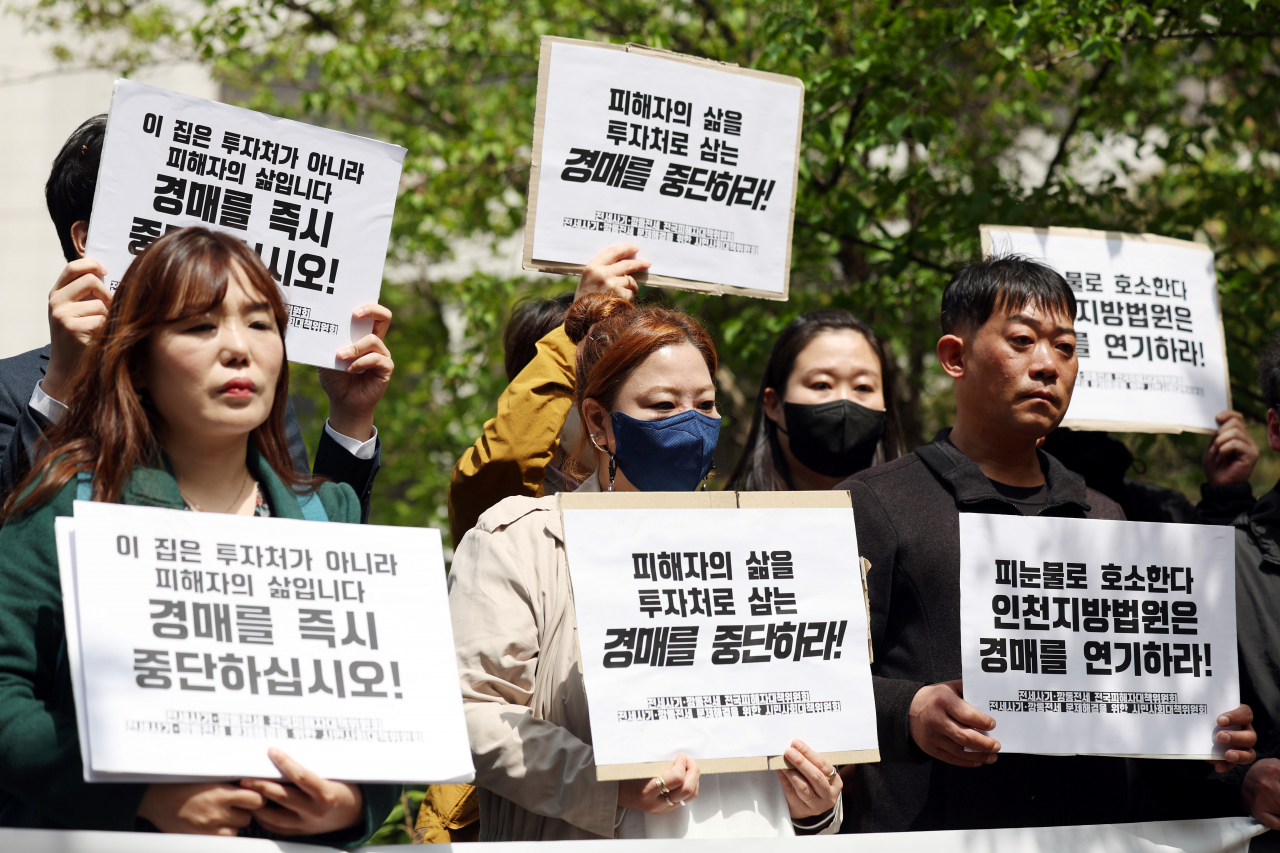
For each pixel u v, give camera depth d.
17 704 1.71
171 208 2.53
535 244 3.09
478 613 2.16
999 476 2.78
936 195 5.80
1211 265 3.71
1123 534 2.48
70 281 2.33
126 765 1.61
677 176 3.21
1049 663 2.38
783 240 3.31
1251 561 2.77
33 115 12.34
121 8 8.41
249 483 2.03
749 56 7.09
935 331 7.08
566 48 3.15
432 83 8.03
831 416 3.47
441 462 9.07
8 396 2.55
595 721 1.97
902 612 2.64
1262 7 5.02
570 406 3.08
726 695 2.05
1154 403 3.54
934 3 5.80
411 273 10.16
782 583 2.14
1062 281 2.77
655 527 2.09
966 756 2.31
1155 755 2.39
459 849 1.93
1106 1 4.88
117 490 1.83
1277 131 6.99
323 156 2.66
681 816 2.09
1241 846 2.53
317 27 8.02
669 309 2.51
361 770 1.75
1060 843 2.37
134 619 1.70
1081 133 7.05
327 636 1.82
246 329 1.91
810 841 2.12
